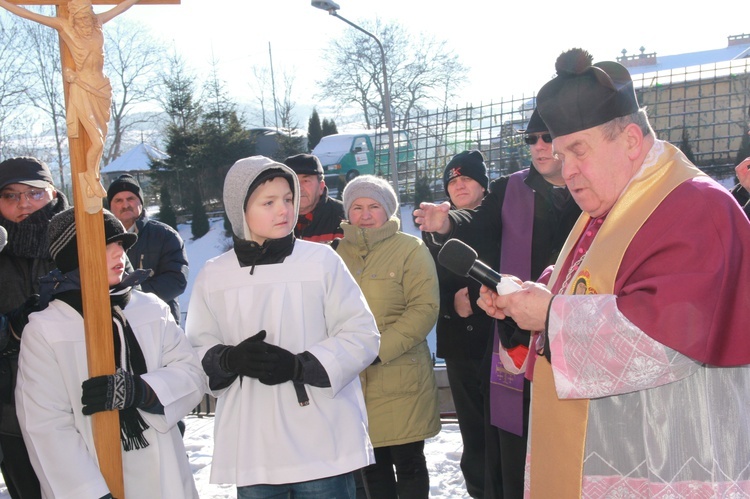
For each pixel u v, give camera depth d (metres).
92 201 2.42
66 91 2.42
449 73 35.56
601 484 2.04
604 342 1.92
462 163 4.50
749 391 2.02
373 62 35.50
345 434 2.88
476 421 4.21
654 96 21.22
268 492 2.87
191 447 5.75
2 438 3.34
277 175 2.90
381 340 3.89
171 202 29.50
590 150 2.08
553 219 3.49
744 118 19.89
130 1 2.48
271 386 2.83
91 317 2.46
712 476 1.93
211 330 2.95
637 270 1.99
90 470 2.49
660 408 1.97
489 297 2.32
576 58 2.08
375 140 24.64
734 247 1.89
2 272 3.57
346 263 4.14
